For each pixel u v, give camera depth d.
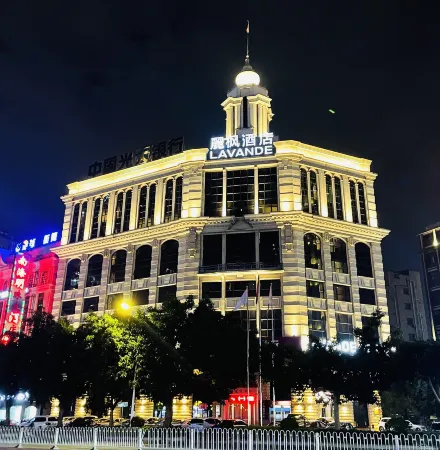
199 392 36.84
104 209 70.81
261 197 61.38
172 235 62.38
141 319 38.97
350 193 65.38
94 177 73.50
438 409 53.00
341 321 58.00
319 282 58.16
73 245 69.81
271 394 51.81
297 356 41.12
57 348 40.56
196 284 58.09
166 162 67.19
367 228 63.31
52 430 27.70
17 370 40.75
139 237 64.81
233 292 57.53
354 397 39.50
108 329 40.84
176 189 65.12
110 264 66.50
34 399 42.66
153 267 62.16
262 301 55.94
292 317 54.41
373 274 62.19
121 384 39.62
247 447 22.27
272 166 62.53
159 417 54.25
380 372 38.47
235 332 39.47
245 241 59.09
